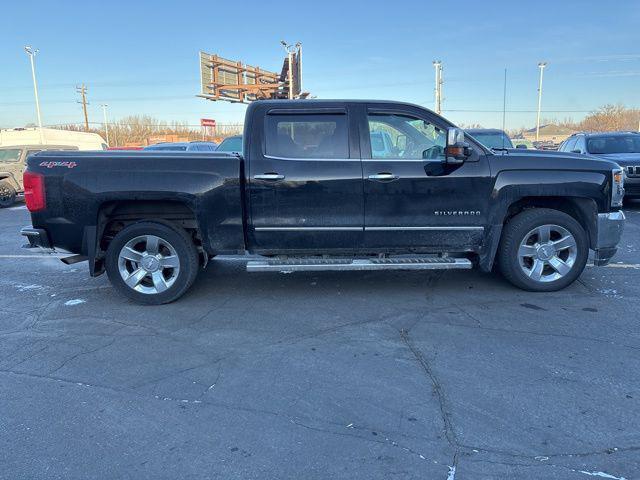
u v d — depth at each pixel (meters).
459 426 2.95
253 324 4.63
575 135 13.70
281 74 29.47
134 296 5.18
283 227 5.05
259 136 5.03
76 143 32.19
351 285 5.80
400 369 3.68
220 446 2.80
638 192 10.88
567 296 5.25
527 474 2.53
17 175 16.05
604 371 3.60
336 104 5.07
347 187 4.99
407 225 5.07
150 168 4.92
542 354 3.89
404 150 5.15
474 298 5.23
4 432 2.96
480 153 5.08
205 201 4.96
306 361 3.84
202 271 6.50
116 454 2.75
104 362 3.88
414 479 2.51
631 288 5.49
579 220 5.41
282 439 2.86
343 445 2.79
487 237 5.15
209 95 28.12
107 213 5.14
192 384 3.51
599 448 2.73
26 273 6.67
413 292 5.48
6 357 3.99
